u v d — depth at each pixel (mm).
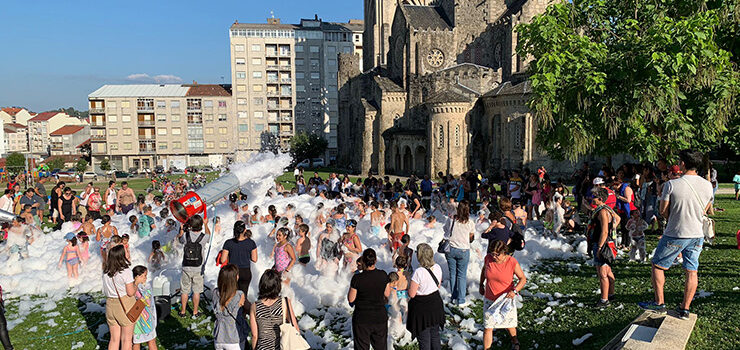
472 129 61938
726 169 42188
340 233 17641
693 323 8523
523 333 10672
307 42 129000
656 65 16656
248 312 9672
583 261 16172
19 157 113750
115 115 117000
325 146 109375
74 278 15922
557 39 19500
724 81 17906
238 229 11227
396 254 15438
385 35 94875
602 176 20203
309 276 14750
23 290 15430
